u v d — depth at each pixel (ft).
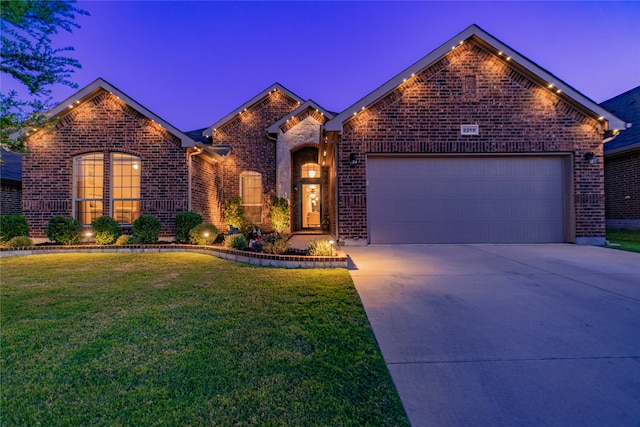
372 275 16.76
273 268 19.06
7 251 24.29
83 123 30.86
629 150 39.34
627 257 21.26
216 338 9.18
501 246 26.89
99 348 8.63
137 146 31.01
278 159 42.96
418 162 28.78
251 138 44.60
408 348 8.58
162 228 30.76
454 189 28.71
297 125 42.98
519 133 27.96
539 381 7.07
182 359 8.00
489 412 6.06
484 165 28.73
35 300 12.87
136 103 30.40
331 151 32.99
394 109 28.14
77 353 8.36
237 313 11.21
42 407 6.26
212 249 24.48
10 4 11.89
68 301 12.71
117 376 7.28
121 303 12.42
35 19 13.07
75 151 30.71
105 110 31.01
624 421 5.79
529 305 11.92
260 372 7.38
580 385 6.91
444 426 5.69
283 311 11.37
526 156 28.66
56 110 29.76
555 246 26.61
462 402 6.35
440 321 10.43
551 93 28.02
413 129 28.07
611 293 13.33
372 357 8.09
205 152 33.88
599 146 27.73
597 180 27.71
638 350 8.46
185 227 28.73
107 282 15.83
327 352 8.33
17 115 16.70
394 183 28.68
